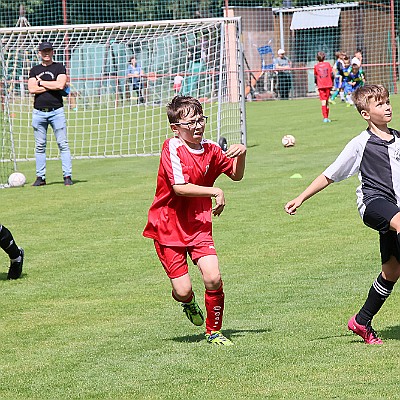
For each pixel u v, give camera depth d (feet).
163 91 152.87
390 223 33.19
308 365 32.76
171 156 35.73
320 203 74.69
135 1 252.01
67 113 167.22
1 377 33.45
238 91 122.83
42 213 76.95
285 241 59.98
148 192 87.20
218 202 35.06
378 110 34.47
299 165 101.04
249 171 97.76
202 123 35.99
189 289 36.91
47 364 35.01
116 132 151.94
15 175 96.22
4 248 51.42
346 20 235.40
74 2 246.47
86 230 68.23
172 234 36.50
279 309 42.42
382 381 30.35
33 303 46.44
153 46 145.07
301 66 238.89
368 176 34.65
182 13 251.39
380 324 38.78
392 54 231.09
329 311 41.45
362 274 49.14
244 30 233.96
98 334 39.65
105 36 141.69
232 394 29.81
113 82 150.30
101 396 30.45
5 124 127.54
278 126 155.02
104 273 53.31
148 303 45.47
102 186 93.25
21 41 135.23
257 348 35.58
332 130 142.10
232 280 49.55
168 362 34.32
